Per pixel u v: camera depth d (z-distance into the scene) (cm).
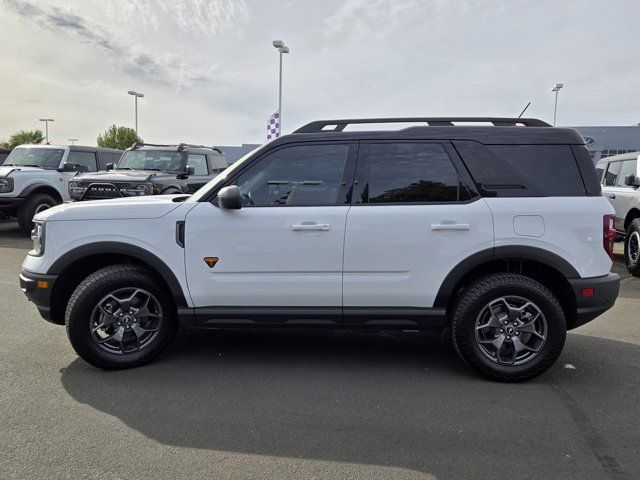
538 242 364
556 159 376
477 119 397
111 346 393
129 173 971
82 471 257
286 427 304
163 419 313
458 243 368
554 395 351
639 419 316
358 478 253
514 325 370
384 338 480
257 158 389
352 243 372
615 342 468
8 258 870
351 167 383
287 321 383
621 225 898
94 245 381
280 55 2034
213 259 379
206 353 434
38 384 364
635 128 4184
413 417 318
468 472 258
